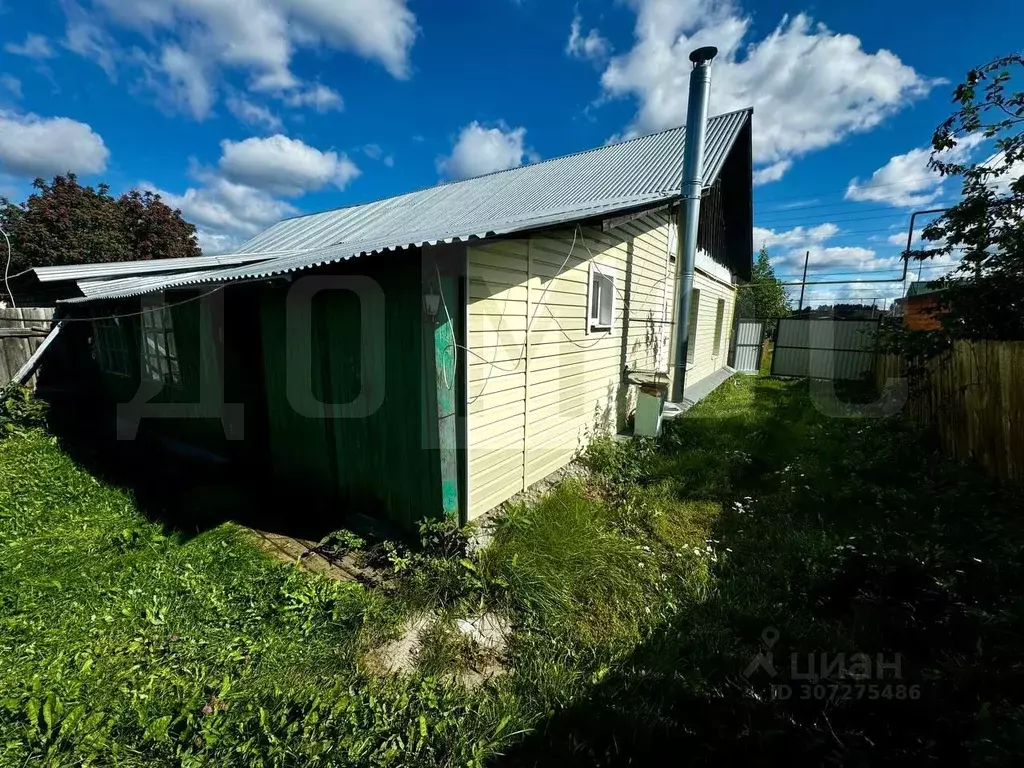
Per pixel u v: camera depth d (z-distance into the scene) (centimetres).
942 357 482
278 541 352
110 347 707
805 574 283
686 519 381
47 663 219
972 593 227
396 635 249
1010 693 167
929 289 568
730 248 1186
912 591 240
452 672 226
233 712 192
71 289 819
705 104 569
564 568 297
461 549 316
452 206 824
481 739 184
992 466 385
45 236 1343
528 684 214
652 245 653
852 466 447
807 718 184
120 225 1522
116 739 183
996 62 404
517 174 925
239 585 288
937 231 462
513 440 393
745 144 888
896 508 357
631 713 190
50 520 371
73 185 1502
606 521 373
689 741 182
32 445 555
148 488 446
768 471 473
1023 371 350
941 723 163
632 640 242
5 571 296
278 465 459
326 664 226
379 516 373
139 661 223
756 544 330
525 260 382
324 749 176
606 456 497
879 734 171
